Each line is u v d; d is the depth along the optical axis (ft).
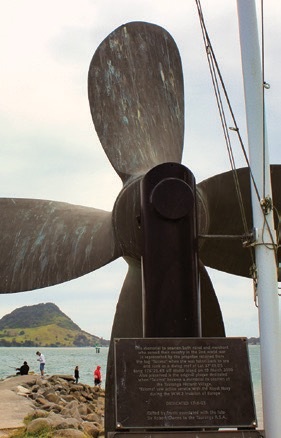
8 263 25.88
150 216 23.00
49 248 26.00
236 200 26.50
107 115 27.45
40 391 68.59
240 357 21.21
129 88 28.07
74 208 27.43
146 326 22.74
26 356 371.35
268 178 24.18
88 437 41.55
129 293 26.35
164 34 29.30
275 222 26.78
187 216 22.98
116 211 25.16
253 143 24.39
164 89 28.84
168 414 20.48
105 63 27.91
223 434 20.16
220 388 20.86
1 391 61.46
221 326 26.94
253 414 20.63
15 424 44.21
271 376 22.41
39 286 25.57
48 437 39.86
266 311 22.98
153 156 27.37
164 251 22.74
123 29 28.50
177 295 22.59
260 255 23.47
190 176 23.47
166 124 28.48
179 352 21.18
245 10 25.54
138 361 21.02
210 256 29.50
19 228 26.61
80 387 80.23
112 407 24.89
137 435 20.02
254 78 24.89
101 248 25.53
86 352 525.34
